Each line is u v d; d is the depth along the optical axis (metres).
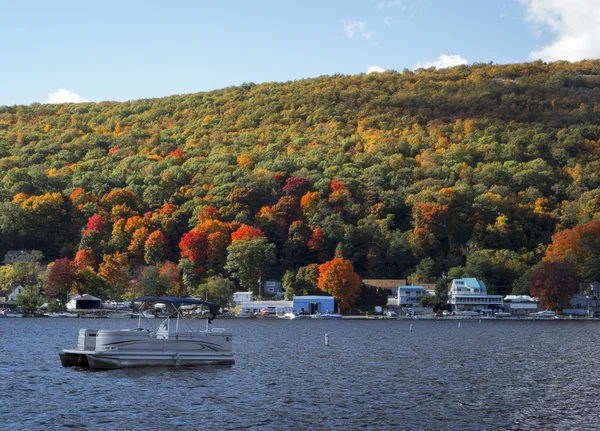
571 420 54.28
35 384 67.50
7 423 52.31
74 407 57.69
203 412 56.47
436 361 89.88
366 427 52.03
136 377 71.38
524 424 53.03
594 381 72.50
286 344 114.56
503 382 71.56
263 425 52.47
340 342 120.12
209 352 80.19
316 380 72.25
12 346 104.56
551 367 83.94
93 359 75.75
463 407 58.72
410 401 61.16
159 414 55.62
